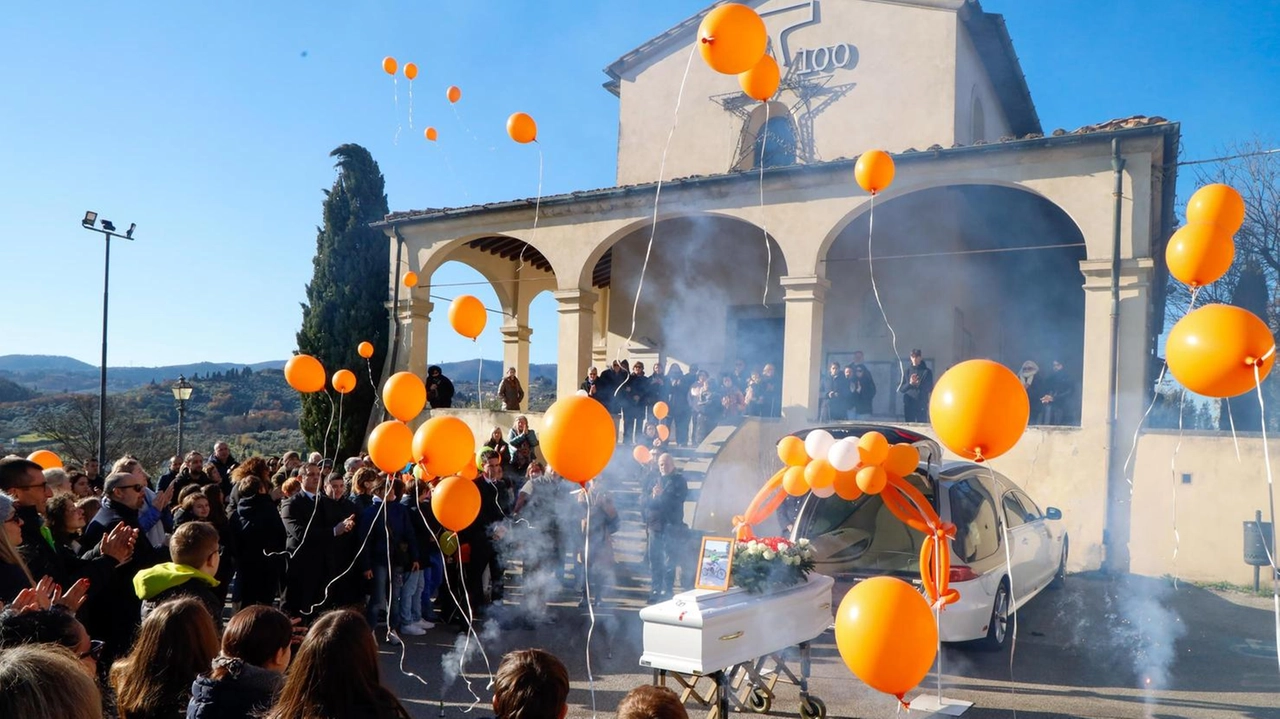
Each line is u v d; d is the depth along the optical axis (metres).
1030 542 8.56
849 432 9.39
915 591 2.93
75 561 4.68
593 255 15.03
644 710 2.41
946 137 14.84
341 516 7.31
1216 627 8.11
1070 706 5.89
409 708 5.79
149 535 6.77
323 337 18.42
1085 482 10.77
